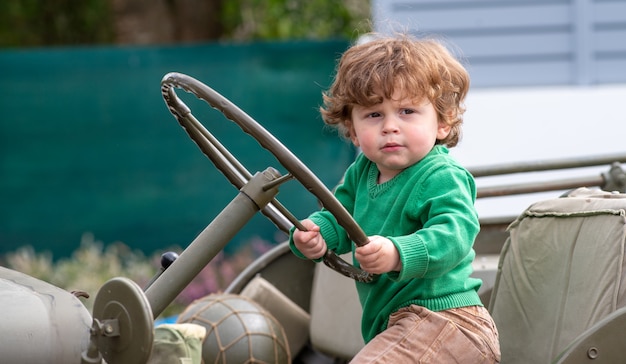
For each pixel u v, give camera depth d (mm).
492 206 9039
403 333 3488
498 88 9930
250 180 3268
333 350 4891
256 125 3131
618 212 3777
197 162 9328
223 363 4629
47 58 9273
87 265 8859
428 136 3580
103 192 9336
